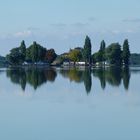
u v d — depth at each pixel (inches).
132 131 1344.7
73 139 1248.2
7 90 2630.4
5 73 4975.4
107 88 2726.4
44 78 3821.4
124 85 2952.8
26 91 2554.1
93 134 1309.1
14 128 1397.6
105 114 1656.0
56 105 1915.6
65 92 2482.8
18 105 1926.7
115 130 1363.2
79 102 2012.8
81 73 4835.1
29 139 1249.4
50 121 1521.9
